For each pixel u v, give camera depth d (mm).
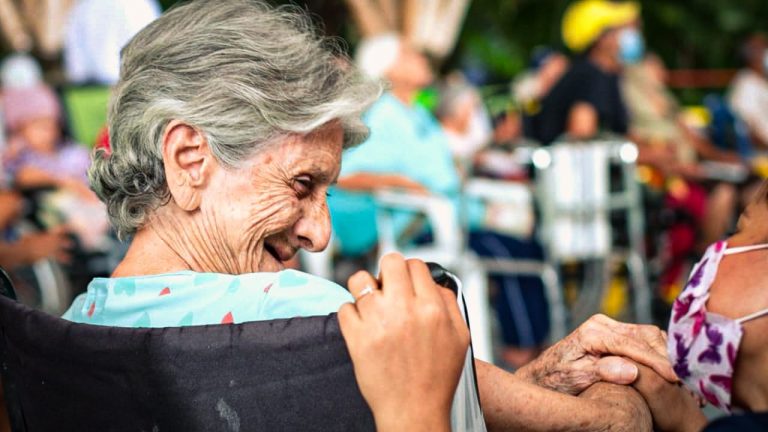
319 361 1490
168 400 1542
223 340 1526
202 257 1769
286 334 1505
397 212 5430
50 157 5992
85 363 1611
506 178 6438
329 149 1778
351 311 1449
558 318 5848
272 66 1710
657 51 12336
